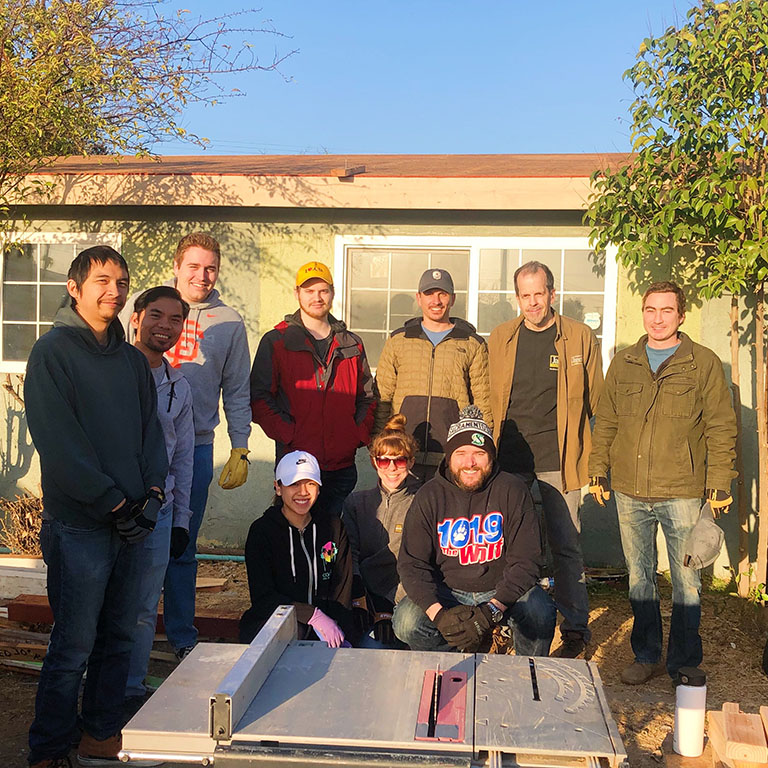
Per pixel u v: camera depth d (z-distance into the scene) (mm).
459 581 3996
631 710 4199
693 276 6215
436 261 6621
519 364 4867
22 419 7137
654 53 5449
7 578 5316
